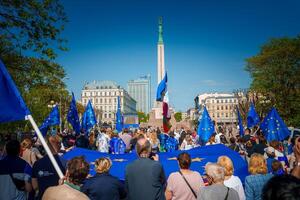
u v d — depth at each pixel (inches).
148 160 264.4
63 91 2390.5
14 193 250.8
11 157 260.1
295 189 90.4
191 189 263.6
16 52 758.5
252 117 932.0
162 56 2620.6
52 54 736.3
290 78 2080.5
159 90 758.5
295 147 208.7
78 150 466.3
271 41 2203.5
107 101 7076.8
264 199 95.3
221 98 7160.4
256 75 2172.7
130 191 260.2
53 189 177.0
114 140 778.2
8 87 229.6
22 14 700.0
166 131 756.6
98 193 241.1
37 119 2234.3
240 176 403.5
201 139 700.7
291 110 2057.1
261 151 589.0
